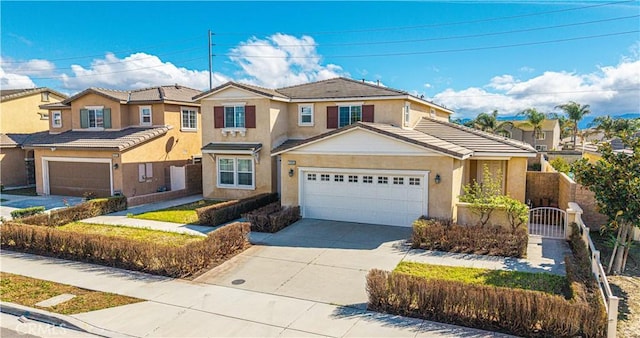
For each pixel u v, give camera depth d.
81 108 26.78
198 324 8.45
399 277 8.91
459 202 16.16
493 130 61.09
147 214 19.62
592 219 15.58
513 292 7.95
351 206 17.34
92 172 24.70
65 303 9.54
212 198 23.66
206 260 11.98
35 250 13.72
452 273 11.05
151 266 11.69
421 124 22.69
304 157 17.97
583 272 9.83
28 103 31.94
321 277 11.05
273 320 8.58
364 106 21.41
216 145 22.94
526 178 19.97
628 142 10.98
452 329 8.09
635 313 8.82
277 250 13.49
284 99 22.34
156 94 26.84
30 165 30.14
